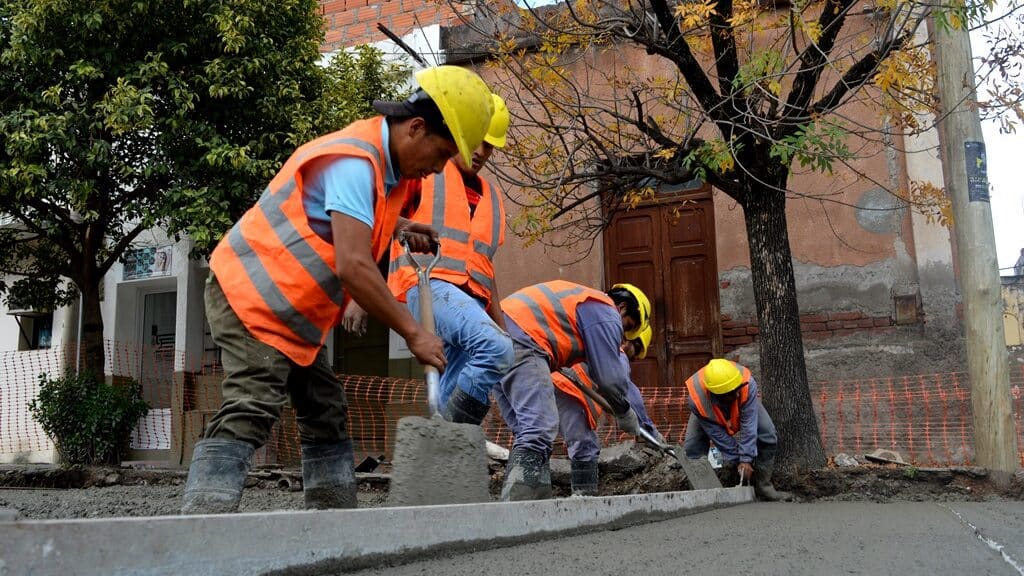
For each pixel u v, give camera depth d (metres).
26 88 7.44
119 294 10.43
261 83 7.74
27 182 7.14
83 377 8.20
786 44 6.20
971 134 5.74
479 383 3.58
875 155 7.14
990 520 3.54
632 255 8.19
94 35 7.39
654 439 4.99
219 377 8.74
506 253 8.41
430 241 3.07
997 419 5.45
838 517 3.75
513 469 3.91
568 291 4.36
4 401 10.52
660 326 8.00
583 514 2.85
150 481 7.38
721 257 7.70
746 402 5.55
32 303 9.64
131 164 7.85
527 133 7.98
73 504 4.86
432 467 2.42
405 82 8.80
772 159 6.04
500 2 7.66
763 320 6.04
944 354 6.91
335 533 1.77
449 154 2.59
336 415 2.80
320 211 2.41
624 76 8.11
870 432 6.95
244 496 5.80
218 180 7.50
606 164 6.69
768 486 5.68
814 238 7.43
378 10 9.75
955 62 5.79
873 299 7.19
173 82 7.32
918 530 3.01
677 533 2.88
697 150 5.64
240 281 2.41
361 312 3.80
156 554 1.40
